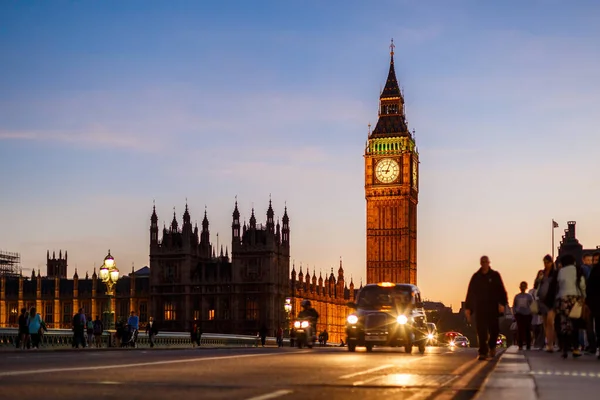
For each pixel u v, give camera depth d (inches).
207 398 530.3
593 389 561.0
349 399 522.9
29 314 2016.5
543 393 526.3
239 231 6427.2
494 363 949.2
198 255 6668.3
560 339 1186.0
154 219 6638.8
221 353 1273.4
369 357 1107.3
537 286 1424.7
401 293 1589.6
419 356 1184.2
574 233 3863.2
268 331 6264.8
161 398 529.3
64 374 714.2
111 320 2464.3
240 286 6373.0
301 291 6993.1
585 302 1040.2
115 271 2469.2
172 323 6505.9
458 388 586.9
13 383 622.2
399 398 526.3
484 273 1047.6
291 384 628.7
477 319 1038.4
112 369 784.9
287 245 6673.2
